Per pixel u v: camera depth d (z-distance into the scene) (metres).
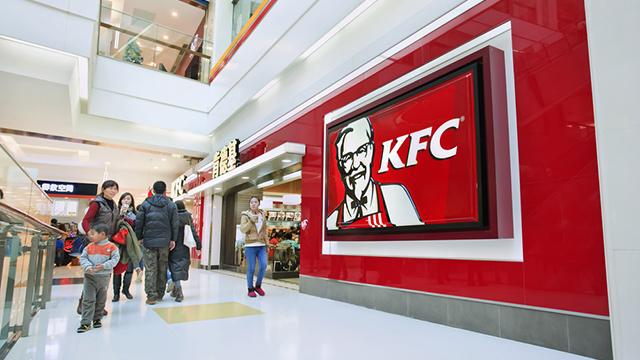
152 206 5.05
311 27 6.51
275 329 3.51
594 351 2.62
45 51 6.79
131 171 15.89
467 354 2.72
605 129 2.31
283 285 7.39
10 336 2.93
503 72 3.49
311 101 6.62
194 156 12.23
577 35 2.91
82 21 6.93
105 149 12.34
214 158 10.66
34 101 7.65
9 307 2.79
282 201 9.93
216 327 3.58
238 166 9.12
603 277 2.61
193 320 3.91
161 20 14.97
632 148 2.16
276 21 7.74
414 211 4.11
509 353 2.74
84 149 12.33
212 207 11.99
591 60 2.42
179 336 3.23
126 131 10.37
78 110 9.30
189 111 11.26
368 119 4.97
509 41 3.48
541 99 3.12
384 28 5.13
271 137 7.91
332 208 5.61
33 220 2.80
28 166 14.09
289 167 7.65
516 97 3.33
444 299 3.80
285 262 9.02
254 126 8.82
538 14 3.21
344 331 3.45
